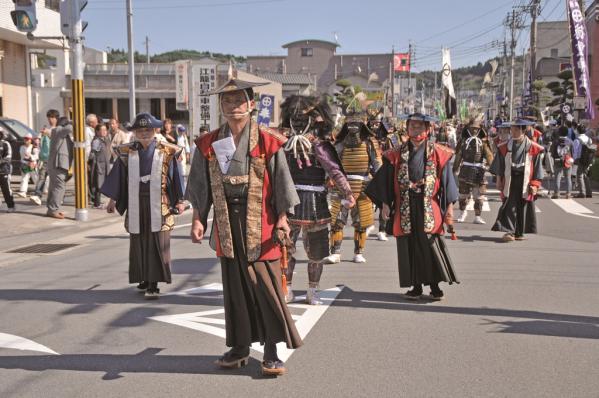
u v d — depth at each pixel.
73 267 8.22
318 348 4.96
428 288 6.95
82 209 12.38
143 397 4.06
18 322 5.76
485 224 11.94
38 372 4.51
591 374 4.41
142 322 5.75
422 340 5.15
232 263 4.36
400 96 74.56
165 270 6.51
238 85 4.29
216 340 5.23
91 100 43.03
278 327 4.30
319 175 6.18
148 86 41.06
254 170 4.28
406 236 6.30
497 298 6.49
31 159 15.62
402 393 4.10
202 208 4.45
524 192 9.77
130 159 6.49
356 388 4.18
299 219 6.07
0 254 9.18
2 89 24.41
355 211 8.27
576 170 16.48
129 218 6.46
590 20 32.38
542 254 8.89
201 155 4.43
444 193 6.33
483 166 11.82
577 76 20.20
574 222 12.05
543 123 21.42
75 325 5.66
